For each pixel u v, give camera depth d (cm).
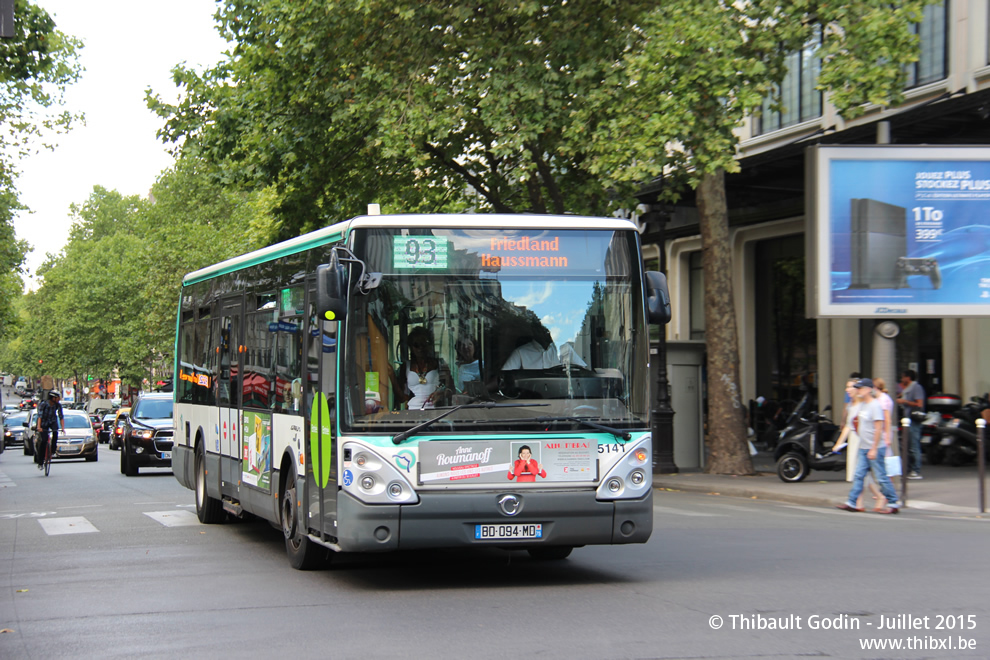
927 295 1964
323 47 2362
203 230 6350
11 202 4750
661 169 1978
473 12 2275
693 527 1370
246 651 688
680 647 671
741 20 2028
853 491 1616
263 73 2512
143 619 807
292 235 2761
